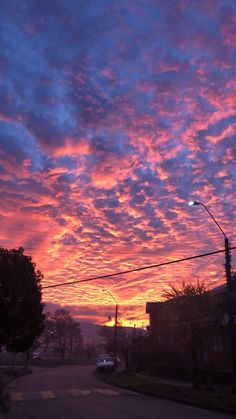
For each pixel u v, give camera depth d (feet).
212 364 110.11
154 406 61.82
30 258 88.07
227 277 72.28
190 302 83.46
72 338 361.92
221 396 64.44
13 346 84.69
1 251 84.99
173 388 81.51
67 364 286.25
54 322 349.20
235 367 69.21
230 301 71.56
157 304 165.58
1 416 51.65
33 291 86.22
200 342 82.79
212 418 49.14
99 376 144.36
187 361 127.95
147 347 151.43
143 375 126.82
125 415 51.96
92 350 364.58
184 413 53.88
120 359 241.14
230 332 70.69
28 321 84.58
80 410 57.47
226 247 72.43
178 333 83.71
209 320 83.35
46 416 51.98
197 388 79.71
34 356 352.90
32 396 79.41
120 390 91.25
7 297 82.43
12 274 83.20
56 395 80.94
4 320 82.02
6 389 94.17
